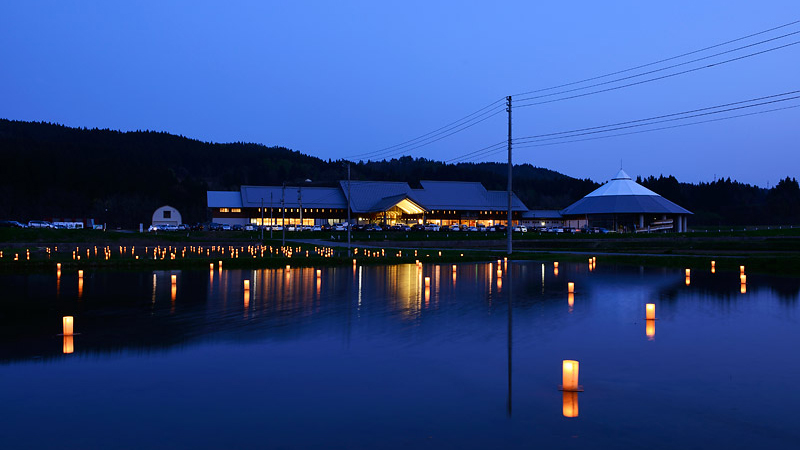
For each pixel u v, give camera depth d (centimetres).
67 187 16250
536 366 1223
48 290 2567
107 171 17400
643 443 798
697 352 1352
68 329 1548
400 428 860
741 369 1194
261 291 2581
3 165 15612
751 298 2327
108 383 1098
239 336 1540
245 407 958
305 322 1758
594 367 1213
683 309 2030
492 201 12088
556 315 1900
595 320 1802
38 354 1327
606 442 802
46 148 18225
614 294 2469
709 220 16812
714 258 4253
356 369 1202
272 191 11250
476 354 1335
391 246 7038
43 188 15762
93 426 870
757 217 17250
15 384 1090
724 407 952
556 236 8469
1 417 911
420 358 1296
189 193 18288
